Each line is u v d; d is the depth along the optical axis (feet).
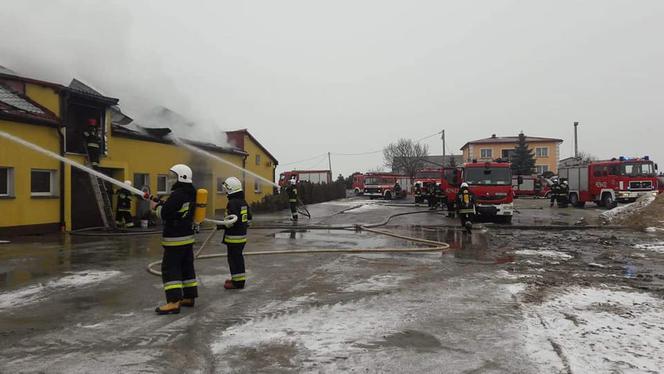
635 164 83.10
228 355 13.43
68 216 44.47
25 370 12.26
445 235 44.83
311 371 12.38
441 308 18.37
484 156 223.10
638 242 39.60
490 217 62.28
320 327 15.99
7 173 39.63
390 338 14.90
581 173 92.22
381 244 37.32
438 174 120.67
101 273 24.70
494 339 14.74
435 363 12.88
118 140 51.34
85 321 16.47
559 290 21.48
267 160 93.86
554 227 50.98
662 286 22.47
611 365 12.63
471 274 25.26
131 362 12.86
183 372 12.24
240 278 21.44
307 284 22.56
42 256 30.17
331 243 37.88
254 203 80.43
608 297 20.13
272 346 14.17
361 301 19.39
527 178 153.17
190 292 18.30
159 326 15.96
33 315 17.15
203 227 50.93
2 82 41.60
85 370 12.30
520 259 30.48
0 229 38.68
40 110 42.29
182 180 18.03
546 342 14.40
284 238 41.45
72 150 46.80
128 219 48.01
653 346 14.08
